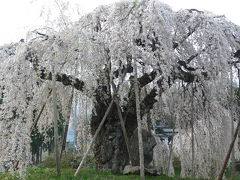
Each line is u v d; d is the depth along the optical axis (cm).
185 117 1192
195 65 1015
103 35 930
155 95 1033
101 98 1019
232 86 1093
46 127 1171
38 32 905
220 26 997
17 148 801
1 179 871
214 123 1188
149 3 882
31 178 868
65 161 1447
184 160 1241
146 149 1137
